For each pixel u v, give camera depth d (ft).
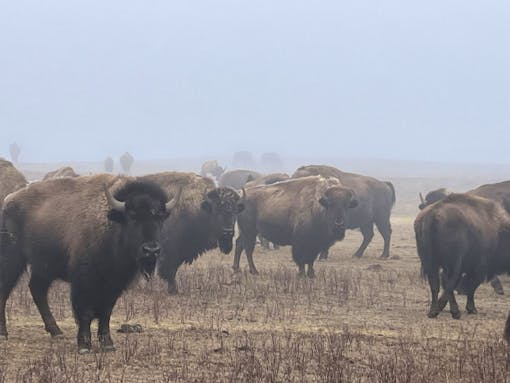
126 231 95.91
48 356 94.58
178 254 162.09
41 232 104.06
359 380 85.30
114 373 87.71
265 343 106.32
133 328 113.50
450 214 137.69
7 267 108.68
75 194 103.81
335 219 191.83
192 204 164.76
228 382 84.17
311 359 96.32
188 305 142.51
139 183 97.96
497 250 143.74
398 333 118.73
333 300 152.25
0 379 82.89
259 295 155.94
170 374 87.51
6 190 152.35
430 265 137.80
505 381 86.63
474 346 107.96
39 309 110.22
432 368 92.22
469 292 143.23
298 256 194.08
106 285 99.40
